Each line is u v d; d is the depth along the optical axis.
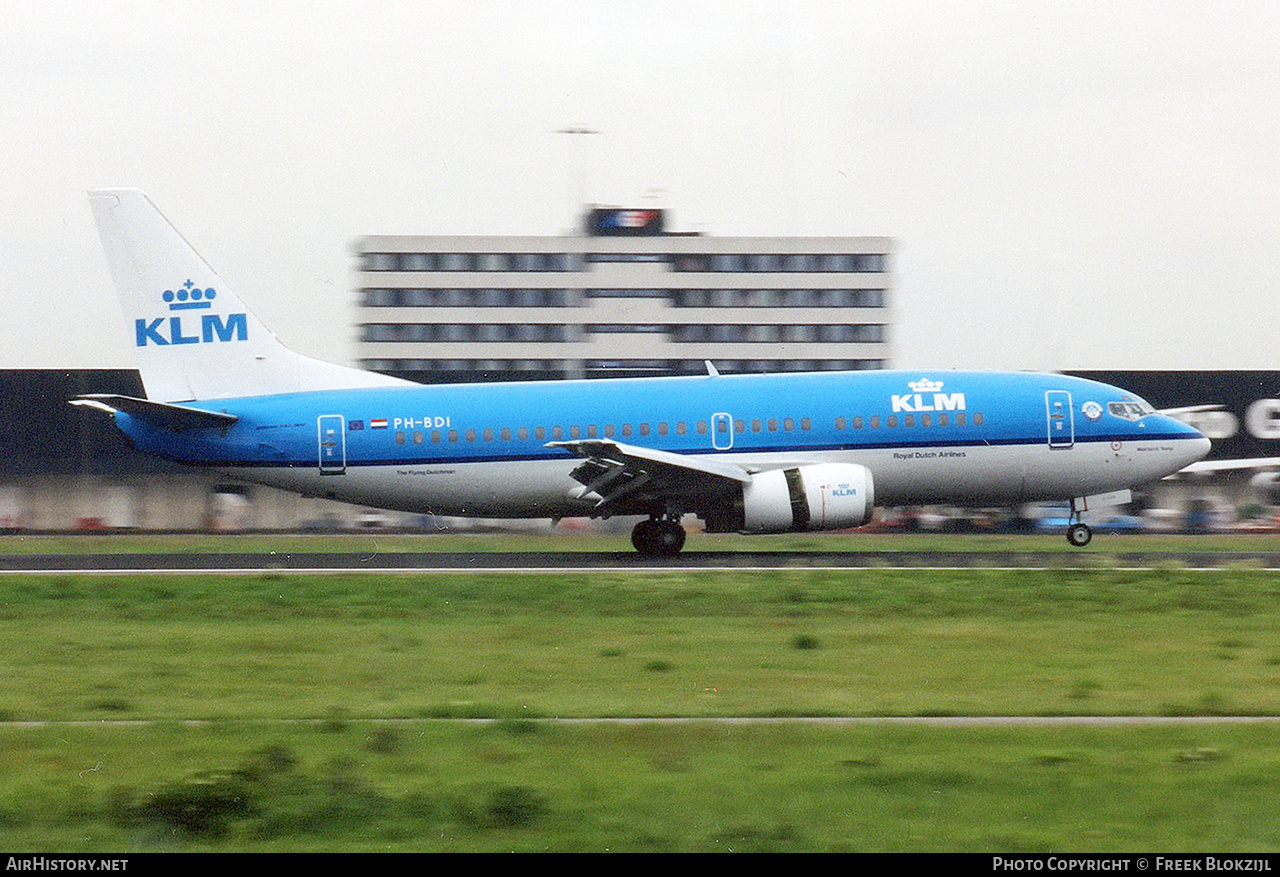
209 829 51.59
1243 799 54.16
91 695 77.25
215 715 71.44
